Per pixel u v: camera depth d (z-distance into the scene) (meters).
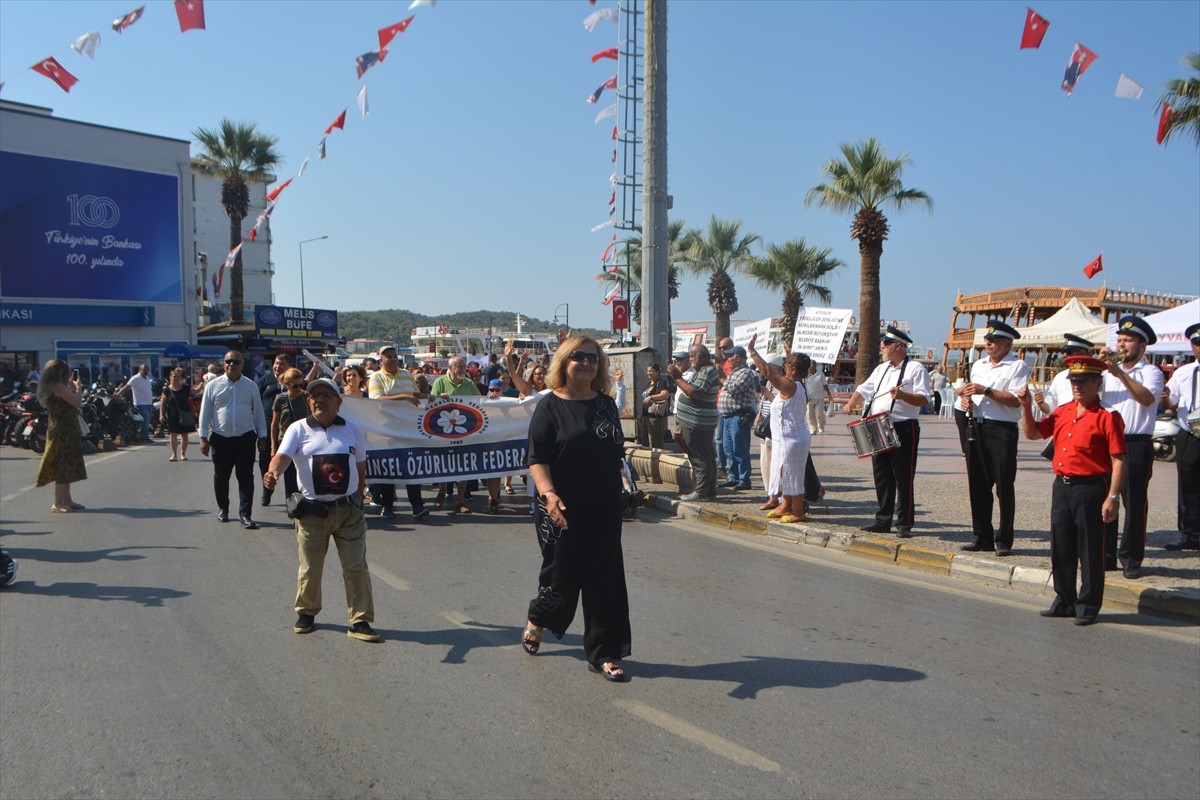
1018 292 35.72
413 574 7.55
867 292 26.73
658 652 5.46
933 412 28.78
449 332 74.56
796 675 5.04
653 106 14.05
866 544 8.20
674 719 4.40
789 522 9.22
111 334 37.56
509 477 11.80
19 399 19.89
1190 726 4.33
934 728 4.29
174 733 4.27
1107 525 6.98
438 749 4.07
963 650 5.49
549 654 5.43
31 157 34.94
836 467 13.78
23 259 34.84
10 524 9.83
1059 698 4.69
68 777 3.82
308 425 5.74
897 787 3.69
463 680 4.97
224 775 3.83
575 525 4.95
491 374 20.30
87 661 5.30
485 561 8.06
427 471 10.38
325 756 4.01
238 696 4.74
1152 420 6.75
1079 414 6.07
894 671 5.11
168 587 7.05
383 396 10.87
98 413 20.59
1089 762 3.93
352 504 5.78
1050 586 6.82
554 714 4.47
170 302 38.91
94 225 36.62
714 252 42.28
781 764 3.90
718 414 11.61
